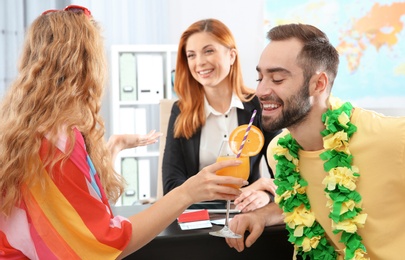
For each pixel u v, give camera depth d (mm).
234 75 2352
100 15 3814
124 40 3857
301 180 1390
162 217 1241
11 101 1180
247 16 4031
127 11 3848
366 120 1299
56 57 1173
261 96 1304
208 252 1433
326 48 1301
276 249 1479
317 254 1374
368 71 3859
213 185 1253
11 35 3592
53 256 1114
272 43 1305
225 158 1391
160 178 2672
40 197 1114
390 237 1262
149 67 3545
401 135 1212
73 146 1124
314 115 1323
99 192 1209
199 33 2281
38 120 1122
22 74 1191
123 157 3604
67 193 1116
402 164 1209
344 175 1271
